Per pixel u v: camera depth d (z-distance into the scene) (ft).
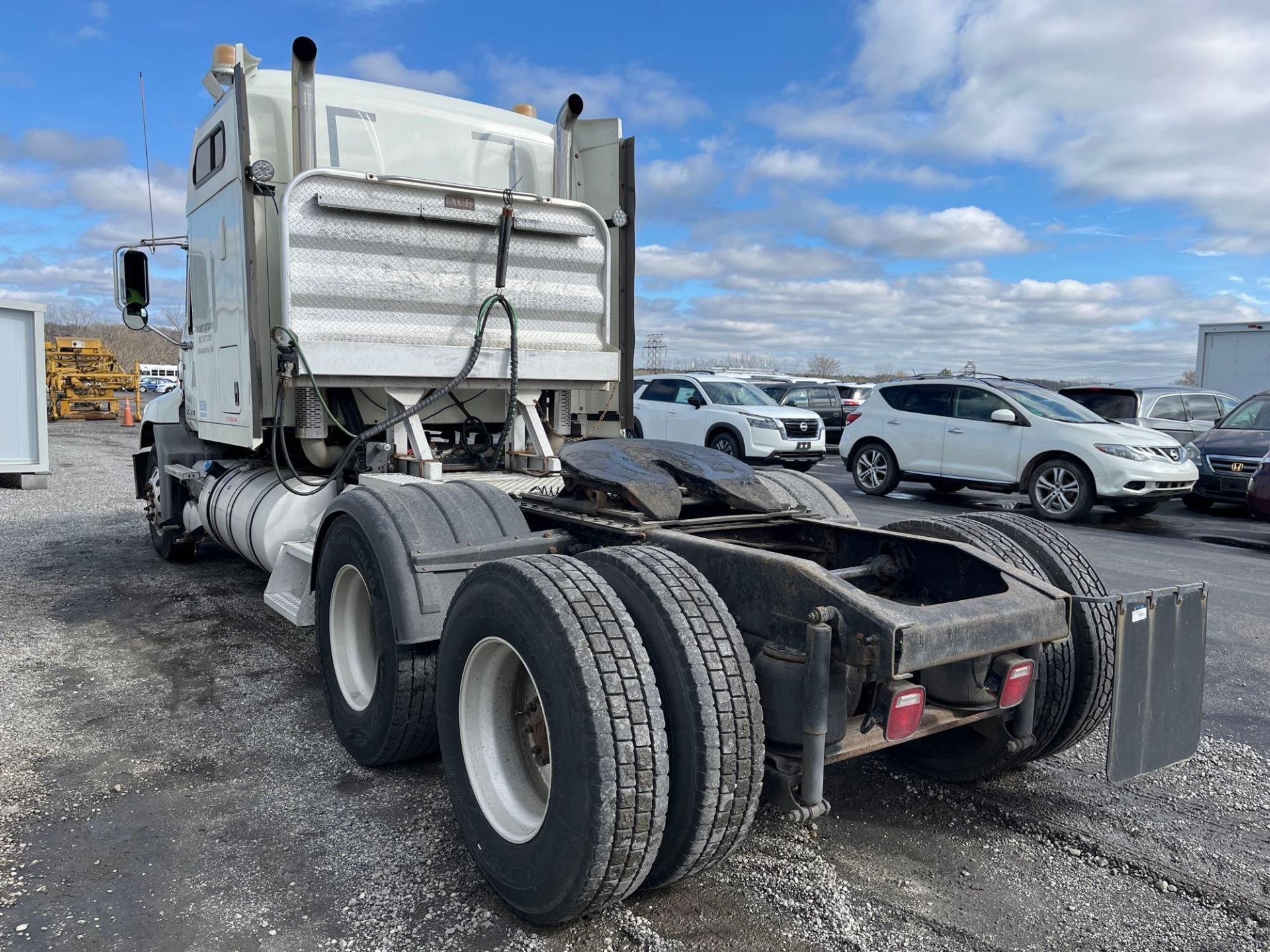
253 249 14.76
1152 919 8.76
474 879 9.32
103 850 9.78
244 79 14.52
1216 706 14.92
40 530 30.30
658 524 10.89
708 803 7.69
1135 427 37.78
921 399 42.16
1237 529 35.78
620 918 8.59
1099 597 9.02
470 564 11.02
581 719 7.52
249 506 17.34
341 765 12.08
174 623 18.80
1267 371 62.54
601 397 18.51
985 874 9.55
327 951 8.07
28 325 40.40
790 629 8.50
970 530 11.66
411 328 15.25
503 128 17.69
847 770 12.16
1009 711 9.98
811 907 8.81
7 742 12.64
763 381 67.56
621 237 17.84
